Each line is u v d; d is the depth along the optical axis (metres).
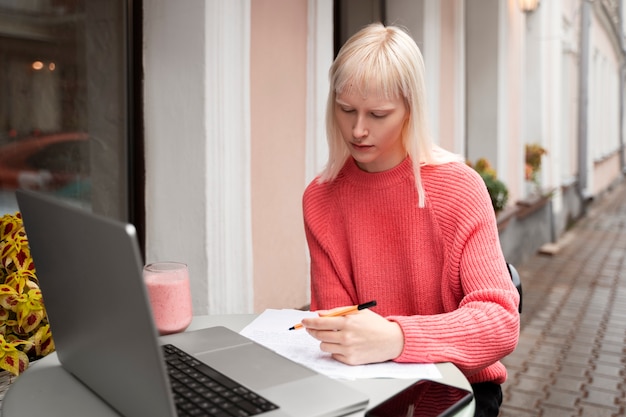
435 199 1.74
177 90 2.73
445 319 1.52
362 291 1.86
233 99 2.80
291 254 3.34
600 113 16.66
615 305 6.02
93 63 2.69
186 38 2.69
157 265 1.63
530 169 8.43
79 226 1.10
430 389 1.32
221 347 1.48
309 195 1.94
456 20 5.52
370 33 1.64
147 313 0.97
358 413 1.21
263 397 1.21
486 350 1.51
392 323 1.48
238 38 2.79
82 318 1.21
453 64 5.54
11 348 1.73
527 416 3.58
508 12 6.92
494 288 1.61
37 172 2.54
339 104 1.66
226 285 2.83
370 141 1.64
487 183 6.00
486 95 6.61
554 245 9.11
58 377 1.39
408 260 1.80
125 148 2.84
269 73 3.07
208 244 2.75
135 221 2.88
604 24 16.62
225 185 2.79
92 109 2.70
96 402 1.26
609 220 12.53
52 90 2.56
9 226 2.02
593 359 4.51
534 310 5.82
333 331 1.44
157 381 1.01
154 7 2.74
